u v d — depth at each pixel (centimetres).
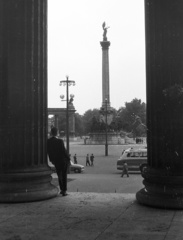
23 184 788
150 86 768
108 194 884
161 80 744
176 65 735
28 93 804
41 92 833
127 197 836
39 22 830
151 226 570
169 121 731
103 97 9538
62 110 10562
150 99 768
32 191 789
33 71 812
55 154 856
